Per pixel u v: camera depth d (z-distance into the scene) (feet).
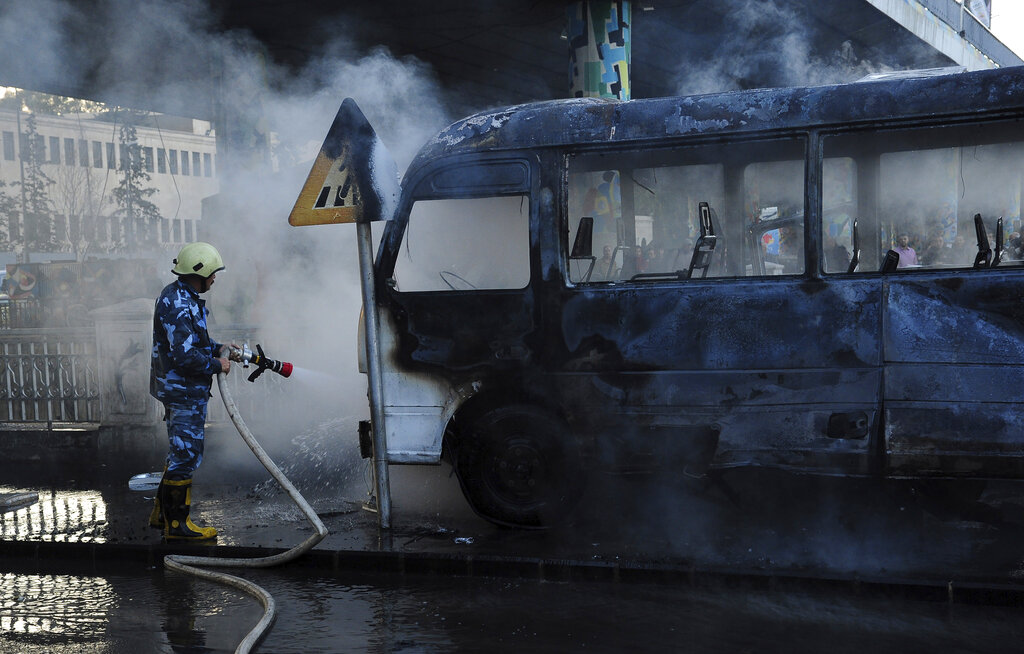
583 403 18.33
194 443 18.57
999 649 12.26
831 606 14.08
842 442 17.15
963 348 16.58
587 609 14.25
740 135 17.61
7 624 14.20
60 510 21.86
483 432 18.88
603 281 18.47
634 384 18.06
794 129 17.39
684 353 17.84
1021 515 19.07
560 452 18.61
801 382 17.31
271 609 14.05
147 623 14.12
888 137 17.51
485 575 16.16
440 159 19.03
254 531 19.21
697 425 17.78
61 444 30.68
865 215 17.69
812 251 17.37
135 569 17.43
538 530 18.80
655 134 17.97
